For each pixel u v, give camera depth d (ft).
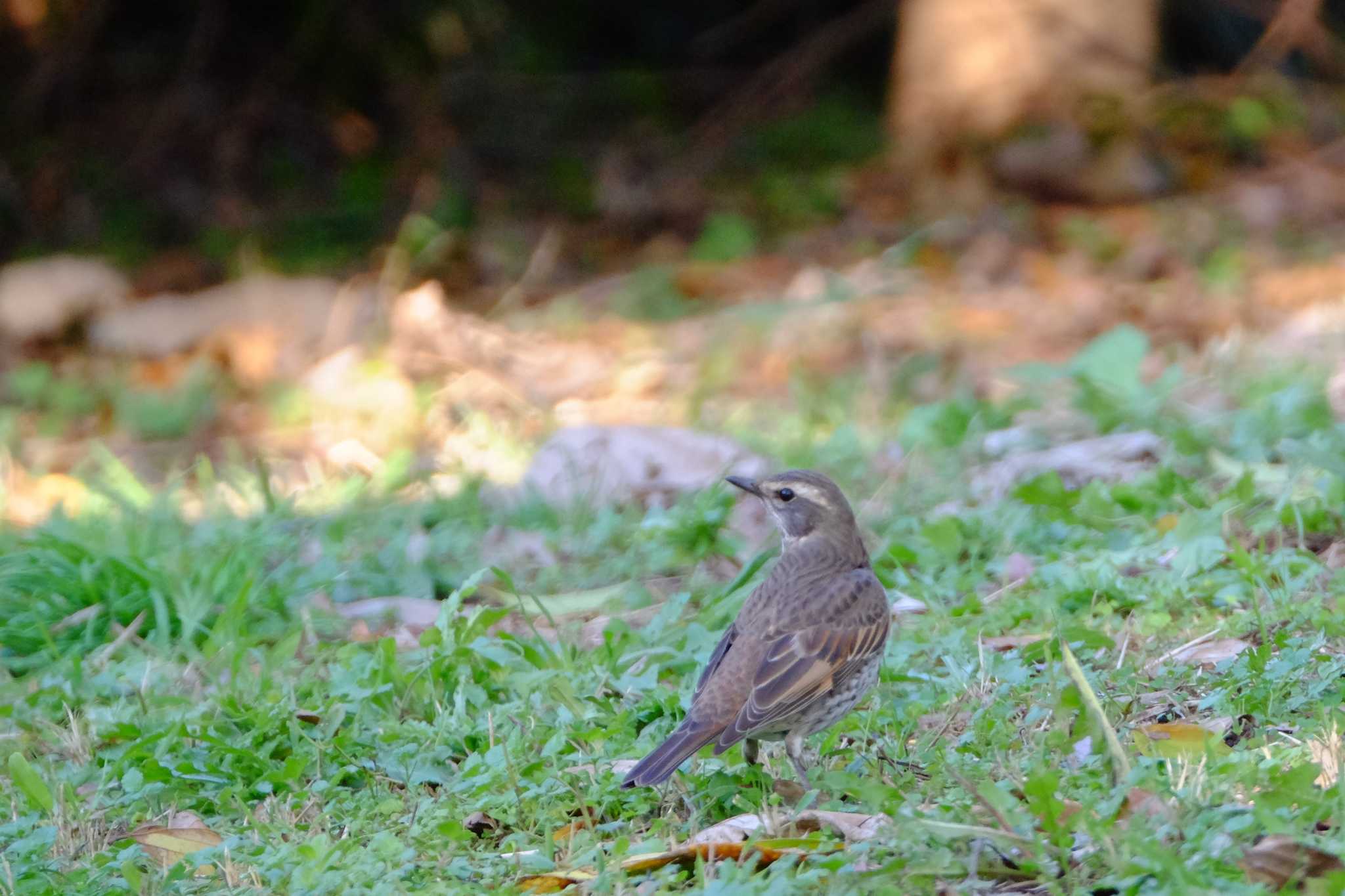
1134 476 38.11
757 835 21.50
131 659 31.78
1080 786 21.58
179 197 87.20
